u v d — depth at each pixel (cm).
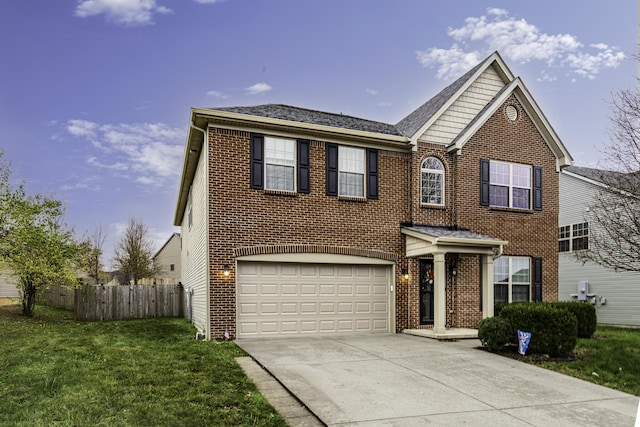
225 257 1155
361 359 915
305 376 764
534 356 968
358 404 628
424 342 1142
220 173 1169
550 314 976
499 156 1510
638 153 1301
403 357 945
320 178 1280
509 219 1507
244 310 1177
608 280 2102
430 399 663
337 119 1485
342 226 1294
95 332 1289
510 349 1037
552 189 1588
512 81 1534
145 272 3559
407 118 1680
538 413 620
